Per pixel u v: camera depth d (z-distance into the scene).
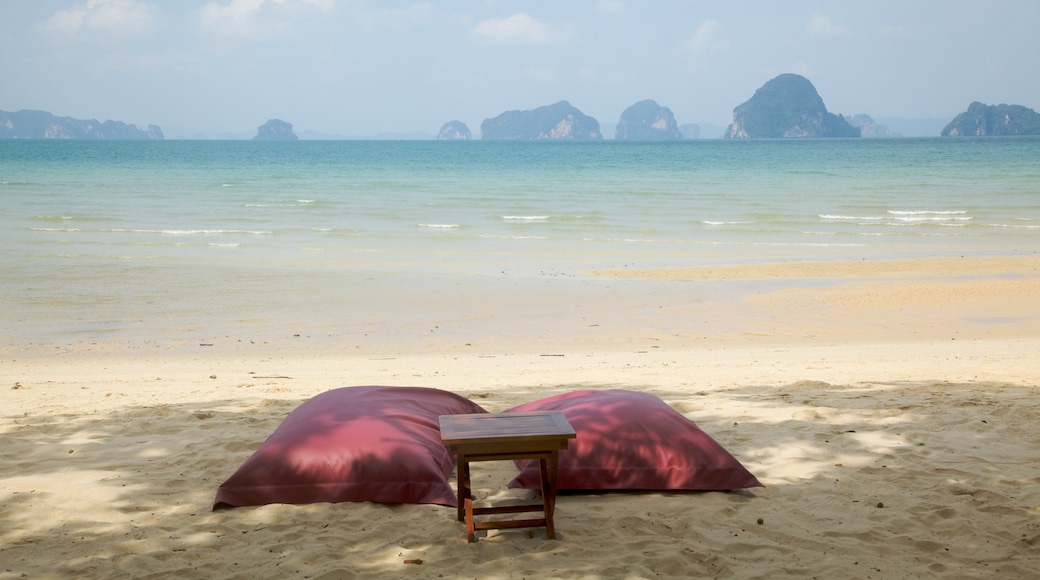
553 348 13.53
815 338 14.55
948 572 4.21
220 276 20.20
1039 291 18.75
